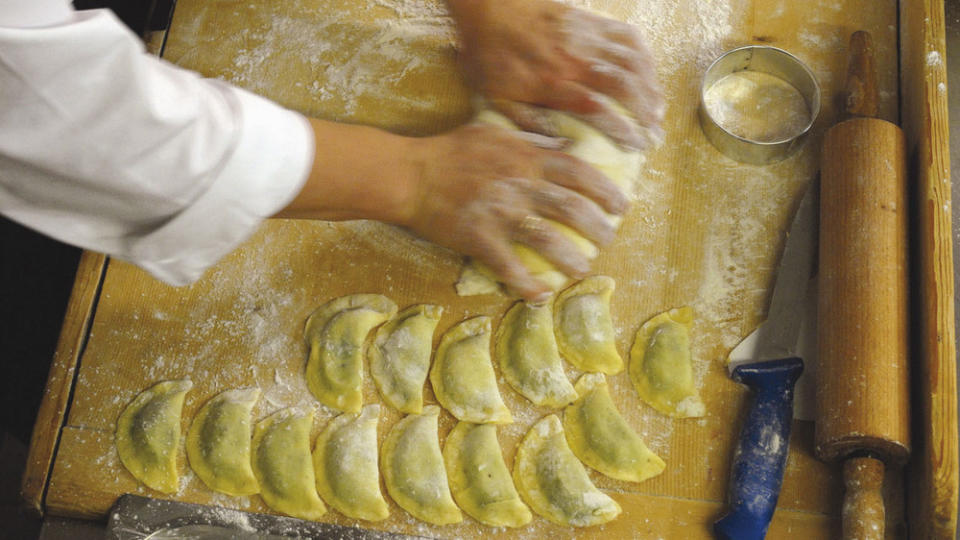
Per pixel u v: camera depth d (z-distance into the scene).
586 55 1.04
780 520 0.94
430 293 1.06
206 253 0.82
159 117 0.69
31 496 0.99
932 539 0.87
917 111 1.06
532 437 0.99
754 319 1.03
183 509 0.97
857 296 0.93
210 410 1.01
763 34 1.19
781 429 0.94
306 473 0.97
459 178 0.92
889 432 0.88
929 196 0.98
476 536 0.94
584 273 0.98
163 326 1.07
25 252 1.60
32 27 0.63
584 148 0.99
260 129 0.75
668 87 1.17
